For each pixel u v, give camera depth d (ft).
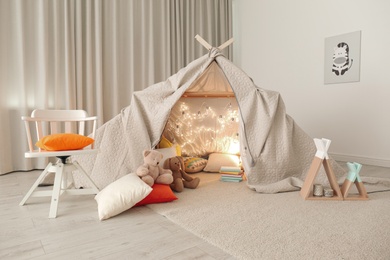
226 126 10.62
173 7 13.94
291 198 6.79
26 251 4.29
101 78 11.98
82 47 11.78
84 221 5.47
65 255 4.16
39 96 10.67
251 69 15.58
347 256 4.01
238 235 4.73
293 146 8.13
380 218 5.43
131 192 5.82
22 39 10.14
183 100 10.57
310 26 12.82
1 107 9.91
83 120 7.15
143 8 13.12
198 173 9.71
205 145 10.77
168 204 6.37
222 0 15.61
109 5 12.35
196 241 4.58
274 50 14.35
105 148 7.82
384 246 4.30
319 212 5.81
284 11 13.80
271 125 7.83
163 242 4.55
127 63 12.96
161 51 13.78
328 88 12.36
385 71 10.66
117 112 12.50
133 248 4.35
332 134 12.34
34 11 10.53
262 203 6.42
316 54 12.67
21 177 9.39
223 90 10.01
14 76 10.22
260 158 7.88
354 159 11.66
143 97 8.20
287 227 5.05
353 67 11.48
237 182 8.43
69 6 11.19
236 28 16.44
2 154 9.87
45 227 5.18
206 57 8.51
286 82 13.91
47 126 10.62
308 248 4.25
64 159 6.40
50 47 10.95
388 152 10.74
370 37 10.98
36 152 5.84
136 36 13.20
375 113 11.00
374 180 8.04
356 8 11.32
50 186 8.15
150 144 8.00
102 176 7.61
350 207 6.10
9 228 5.14
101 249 4.33
